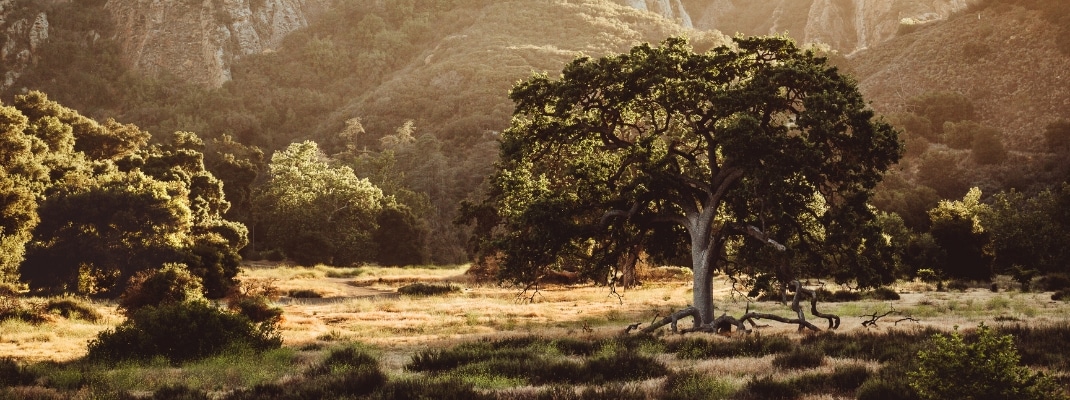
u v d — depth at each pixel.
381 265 91.31
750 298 38.00
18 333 22.61
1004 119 143.62
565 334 22.42
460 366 14.78
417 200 114.75
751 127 20.77
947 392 8.48
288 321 27.98
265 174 138.00
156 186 54.75
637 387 11.27
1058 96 141.50
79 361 17.34
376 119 191.38
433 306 36.22
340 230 88.31
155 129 193.88
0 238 41.75
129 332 18.42
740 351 16.27
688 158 25.47
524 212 23.62
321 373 14.30
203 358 17.83
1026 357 12.88
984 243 53.88
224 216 102.19
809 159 20.72
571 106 24.45
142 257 48.59
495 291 47.34
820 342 16.36
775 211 20.98
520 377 13.42
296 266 76.25
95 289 47.53
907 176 125.19
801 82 22.72
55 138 72.88
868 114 21.03
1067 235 58.38
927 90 161.12
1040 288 41.59
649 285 52.28
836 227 21.70
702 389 10.90
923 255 53.50
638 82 23.88
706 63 24.02
